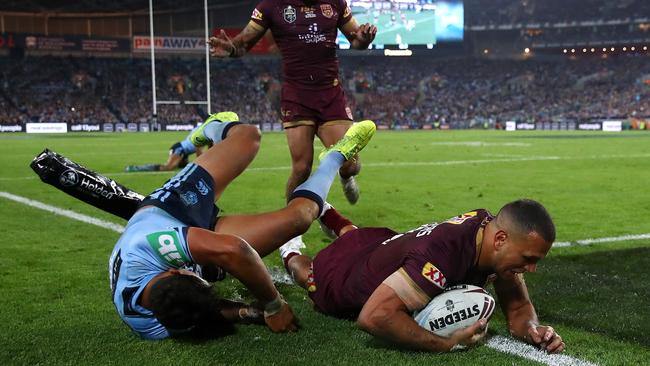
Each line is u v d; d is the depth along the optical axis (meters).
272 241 3.65
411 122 52.31
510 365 3.05
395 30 45.88
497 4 61.28
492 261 3.10
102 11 56.41
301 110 6.04
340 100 6.12
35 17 55.75
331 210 4.70
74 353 3.27
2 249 5.89
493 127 51.62
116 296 3.26
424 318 3.16
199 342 3.41
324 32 5.96
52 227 7.02
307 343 3.38
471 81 59.47
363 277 3.57
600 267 5.07
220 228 3.68
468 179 12.06
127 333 3.57
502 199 9.32
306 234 6.50
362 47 6.18
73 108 49.06
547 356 3.18
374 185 11.08
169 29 59.25
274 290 3.43
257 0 53.53
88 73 52.03
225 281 4.64
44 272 5.04
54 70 51.28
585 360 3.13
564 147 22.84
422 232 3.32
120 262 3.21
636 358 3.15
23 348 3.35
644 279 4.69
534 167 14.68
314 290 3.89
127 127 45.34
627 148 22.16
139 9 57.09
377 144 25.50
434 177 12.45
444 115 55.53
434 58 61.44
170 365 3.09
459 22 49.12
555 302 4.11
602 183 11.38
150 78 53.09
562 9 60.09
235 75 55.81
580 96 56.38
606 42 58.91
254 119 52.25
